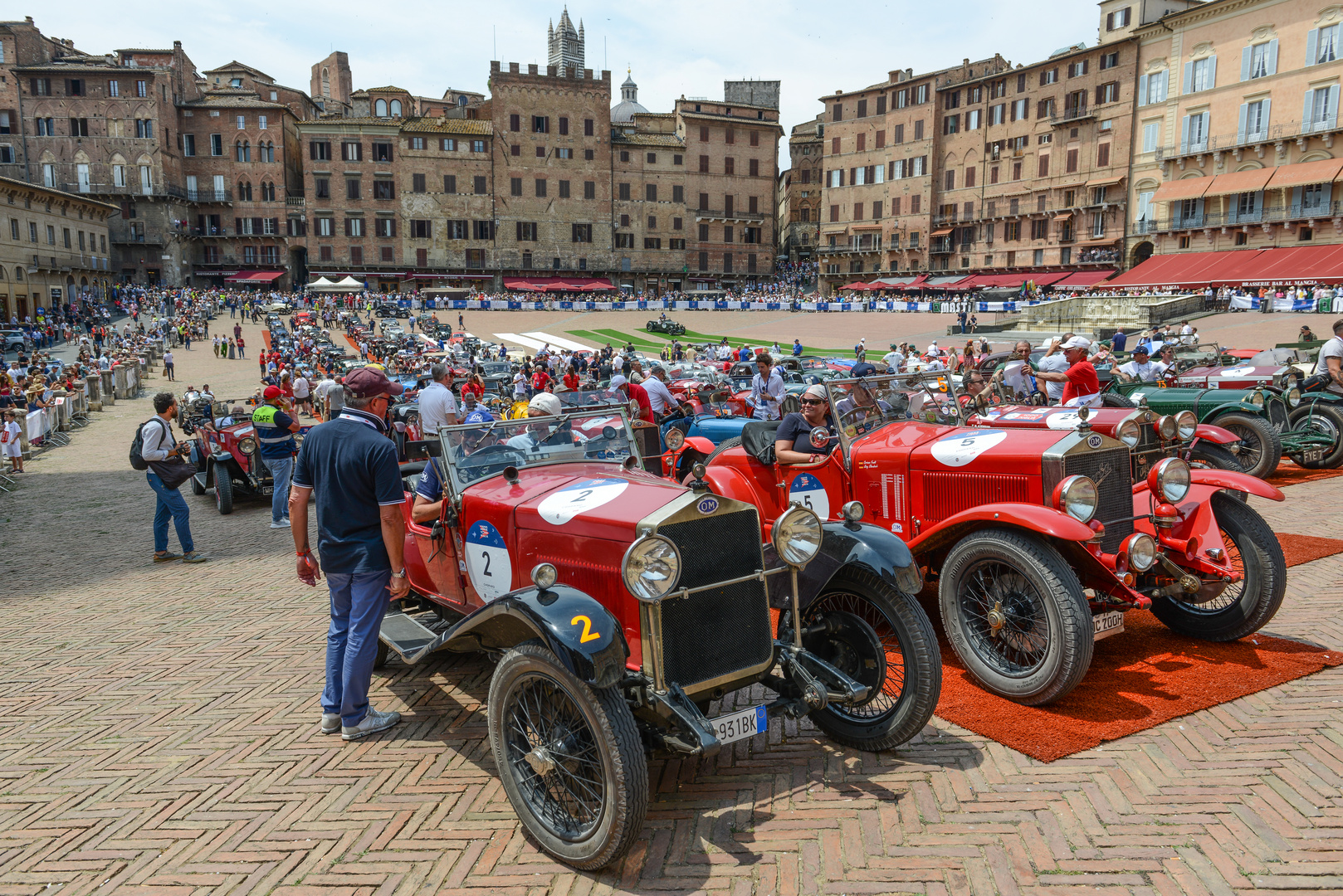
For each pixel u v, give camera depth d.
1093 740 4.32
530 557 4.29
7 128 67.75
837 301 64.00
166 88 69.75
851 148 74.88
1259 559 5.37
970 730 4.55
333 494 4.56
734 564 3.80
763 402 12.66
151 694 5.46
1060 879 3.28
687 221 80.06
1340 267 42.72
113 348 36.81
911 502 5.93
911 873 3.35
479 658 5.98
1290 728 4.41
